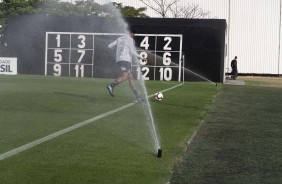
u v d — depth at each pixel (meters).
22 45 45.28
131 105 18.89
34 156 9.59
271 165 9.66
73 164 9.05
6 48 49.69
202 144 11.69
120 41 20.17
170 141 11.71
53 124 13.62
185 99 22.66
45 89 25.31
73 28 44.34
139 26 43.59
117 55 20.17
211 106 20.08
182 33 43.31
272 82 49.06
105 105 18.59
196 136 12.81
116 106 18.38
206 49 43.12
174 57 43.38
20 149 10.18
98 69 43.94
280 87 36.03
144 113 16.78
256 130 14.01
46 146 10.57
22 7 56.84
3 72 43.06
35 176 8.15
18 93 22.64
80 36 44.22
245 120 16.09
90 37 44.06
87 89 25.98
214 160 10.01
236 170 9.22
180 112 17.59
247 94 27.55
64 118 14.86
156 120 15.30
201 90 29.53
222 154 10.61
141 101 19.92
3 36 53.66
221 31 42.97
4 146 10.45
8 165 8.81
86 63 44.12
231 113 17.94
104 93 23.62
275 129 14.21
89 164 9.09
